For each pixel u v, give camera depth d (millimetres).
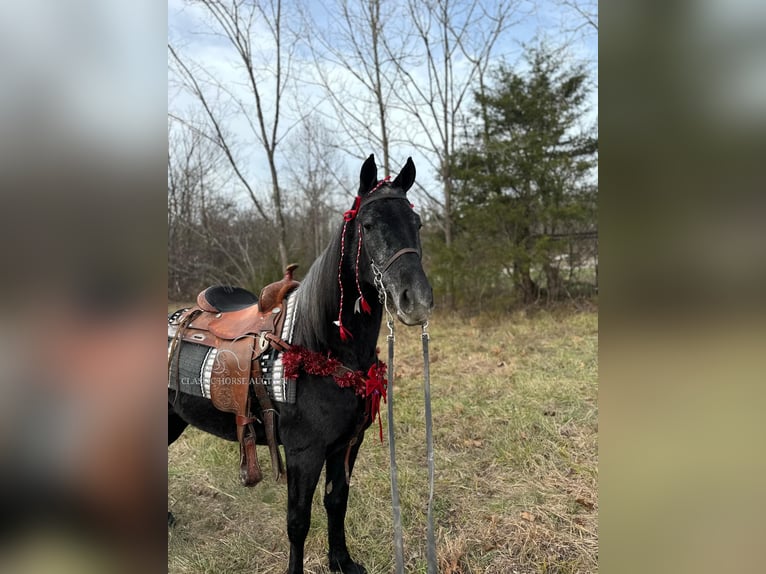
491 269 8070
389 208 1554
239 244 9000
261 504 2615
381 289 1522
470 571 2023
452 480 2701
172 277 8953
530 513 2354
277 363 1724
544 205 8219
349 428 1734
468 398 3928
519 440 3109
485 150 8523
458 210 8680
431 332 6781
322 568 2084
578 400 3699
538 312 8055
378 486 2643
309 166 11602
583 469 2717
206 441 3338
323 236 13508
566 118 8641
